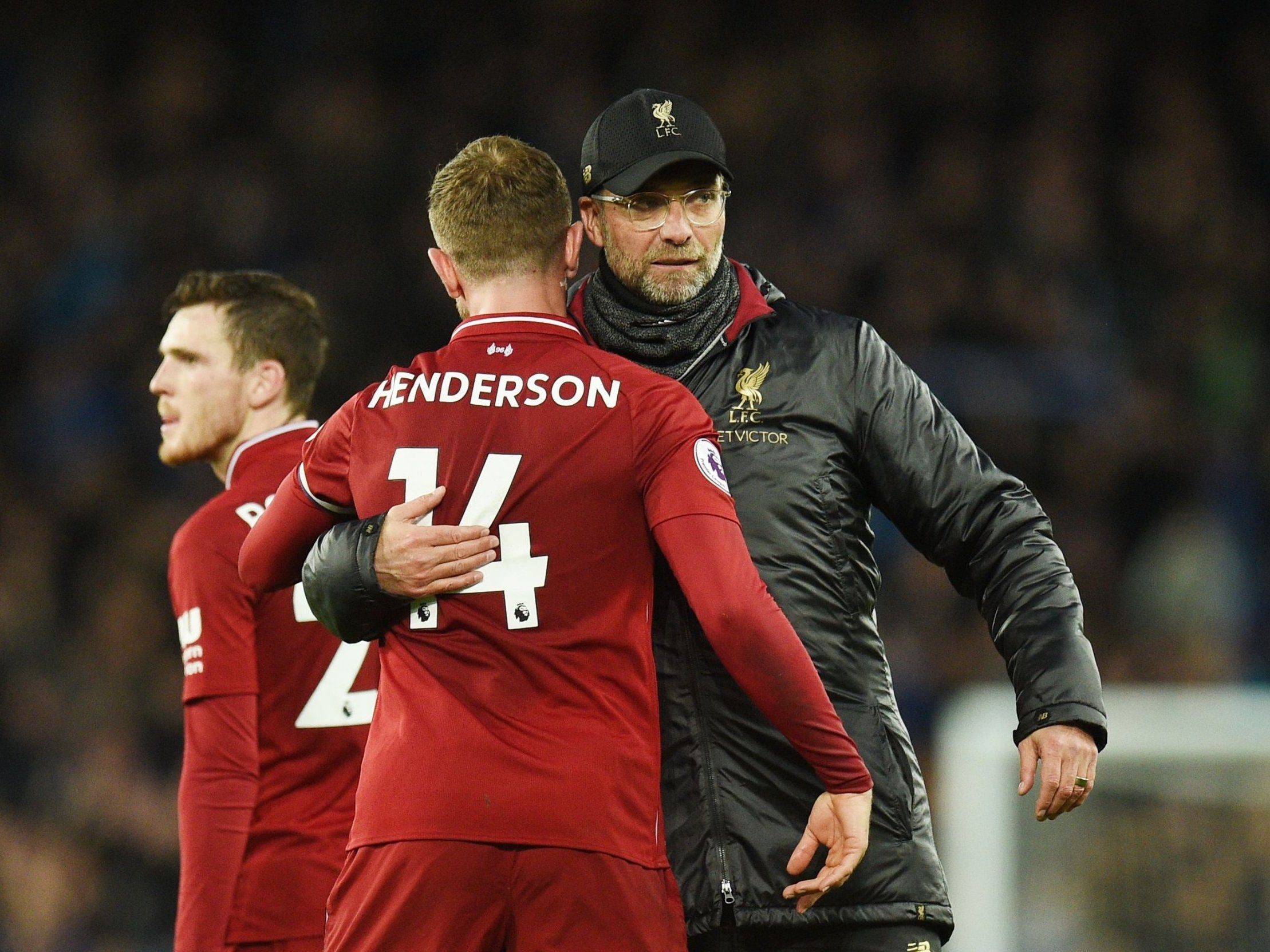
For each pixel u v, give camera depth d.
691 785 10.15
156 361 37.66
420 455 9.36
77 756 30.44
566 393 9.35
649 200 10.16
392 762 9.06
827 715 9.10
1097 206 43.81
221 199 40.53
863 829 9.15
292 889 11.52
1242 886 21.14
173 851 29.08
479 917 8.84
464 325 9.80
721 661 9.25
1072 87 45.44
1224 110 46.28
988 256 41.53
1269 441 39.12
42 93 43.06
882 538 33.50
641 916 8.95
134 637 32.19
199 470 35.50
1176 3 47.03
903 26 46.06
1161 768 21.55
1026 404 38.22
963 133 44.28
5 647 31.89
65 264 40.09
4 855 28.86
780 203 42.06
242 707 11.48
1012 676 10.09
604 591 9.17
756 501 10.30
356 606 9.25
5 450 37.06
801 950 10.03
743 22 45.75
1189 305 41.78
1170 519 36.50
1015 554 10.28
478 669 9.05
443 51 44.03
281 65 43.81
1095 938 21.31
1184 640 33.75
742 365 10.45
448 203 9.85
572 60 44.22
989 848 21.47
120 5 43.91
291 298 12.94
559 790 8.84
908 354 38.81
